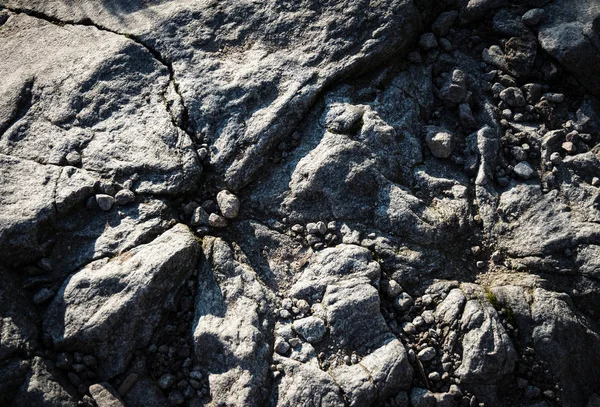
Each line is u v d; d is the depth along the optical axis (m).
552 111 1.33
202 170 1.23
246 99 1.27
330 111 1.26
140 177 1.20
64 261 1.13
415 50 1.38
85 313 1.07
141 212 1.17
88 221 1.17
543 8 1.38
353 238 1.18
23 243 1.11
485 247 1.21
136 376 1.07
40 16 1.45
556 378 1.10
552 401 1.09
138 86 1.30
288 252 1.19
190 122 1.26
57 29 1.41
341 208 1.20
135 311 1.08
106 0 1.44
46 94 1.29
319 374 1.05
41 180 1.18
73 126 1.26
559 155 1.28
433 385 1.08
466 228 1.21
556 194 1.24
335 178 1.21
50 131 1.25
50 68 1.33
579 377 1.12
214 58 1.32
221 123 1.26
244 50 1.33
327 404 1.03
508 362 1.08
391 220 1.19
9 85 1.31
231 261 1.15
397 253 1.17
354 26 1.32
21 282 1.11
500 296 1.13
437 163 1.28
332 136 1.24
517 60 1.36
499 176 1.27
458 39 1.40
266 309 1.12
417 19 1.36
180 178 1.20
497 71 1.37
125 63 1.32
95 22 1.40
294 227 1.19
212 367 1.08
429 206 1.22
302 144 1.25
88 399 1.04
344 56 1.30
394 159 1.24
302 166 1.22
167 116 1.26
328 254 1.16
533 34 1.37
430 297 1.13
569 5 1.37
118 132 1.25
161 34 1.35
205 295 1.12
